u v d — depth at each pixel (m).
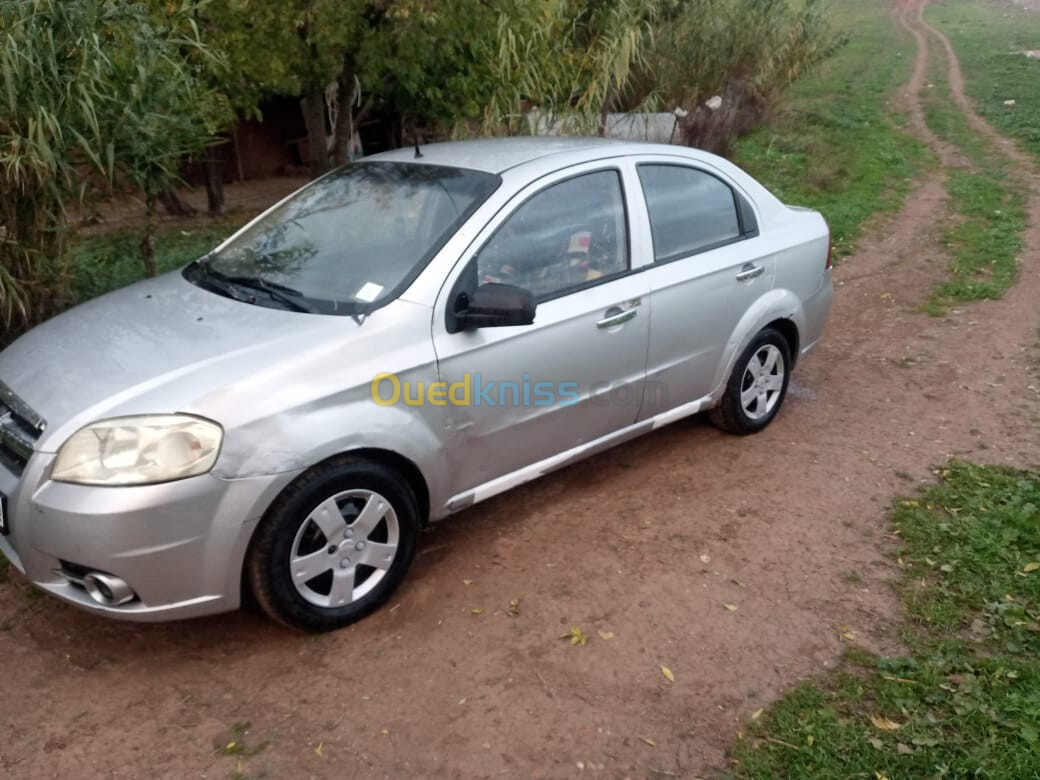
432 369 3.40
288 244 3.99
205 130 5.60
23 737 2.85
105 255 5.36
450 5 6.97
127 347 3.29
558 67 7.90
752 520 4.20
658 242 4.30
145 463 2.86
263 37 6.93
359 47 7.33
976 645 3.31
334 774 2.72
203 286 3.85
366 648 3.29
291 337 3.24
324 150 9.59
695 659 3.25
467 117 8.05
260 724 2.92
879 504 4.36
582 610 3.51
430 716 2.96
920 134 17.56
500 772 2.74
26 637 3.33
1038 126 17.42
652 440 5.08
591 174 4.11
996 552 3.87
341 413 3.16
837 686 3.11
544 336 3.75
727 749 2.84
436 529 4.11
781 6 14.37
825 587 3.68
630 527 4.13
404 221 3.80
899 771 2.72
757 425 5.11
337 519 3.23
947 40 34.97
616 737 2.88
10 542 3.10
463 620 3.45
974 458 4.84
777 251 4.89
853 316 7.46
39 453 2.94
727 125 13.48
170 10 5.73
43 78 4.12
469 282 3.56
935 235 10.07
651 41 10.89
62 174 4.41
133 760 2.77
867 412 5.49
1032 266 8.73
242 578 3.12
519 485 4.16
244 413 2.98
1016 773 2.69
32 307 4.79
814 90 23.52
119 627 3.41
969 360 6.34
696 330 4.46
